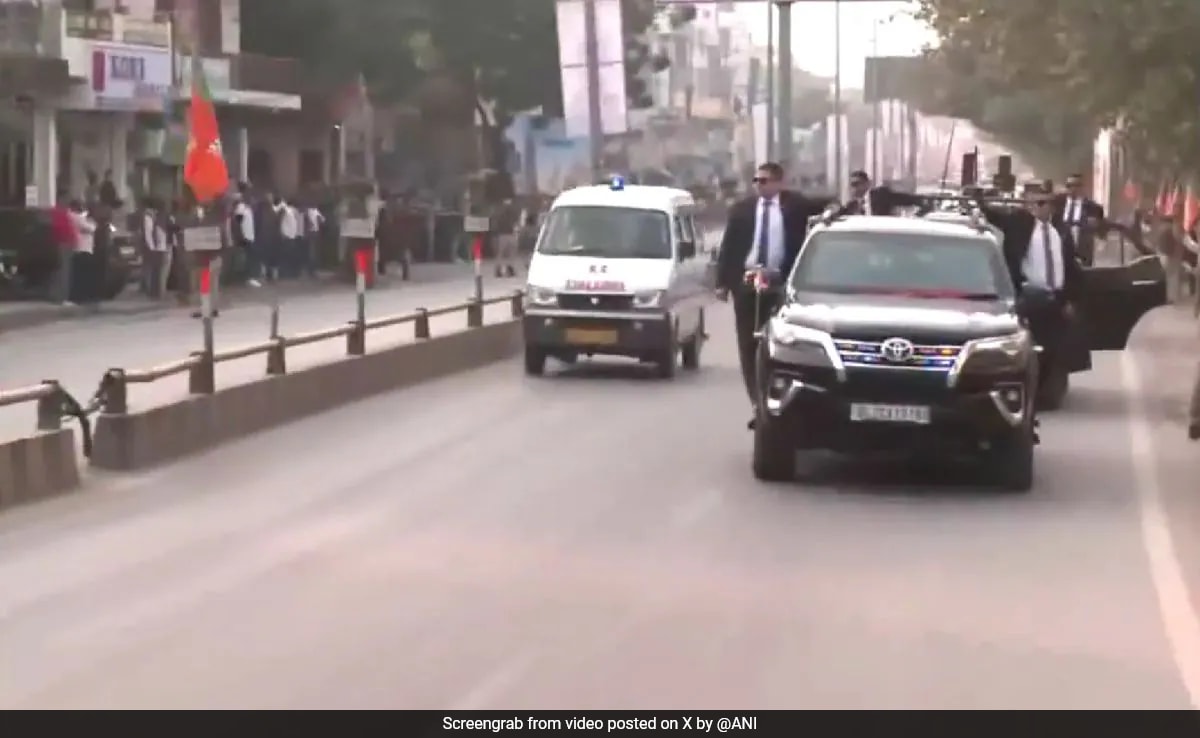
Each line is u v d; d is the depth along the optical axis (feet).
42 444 73.56
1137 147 206.28
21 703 42.37
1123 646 49.44
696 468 83.20
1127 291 110.93
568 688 43.96
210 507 71.10
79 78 219.00
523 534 65.46
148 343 147.84
